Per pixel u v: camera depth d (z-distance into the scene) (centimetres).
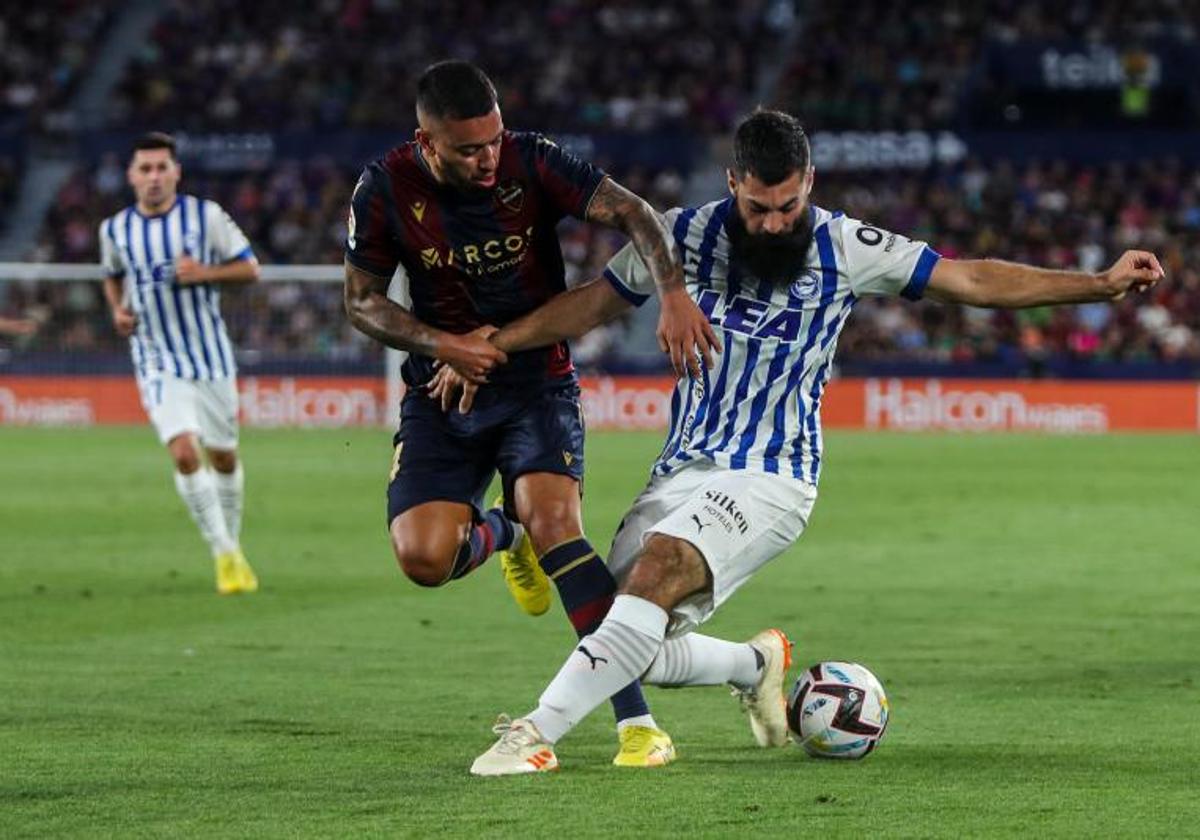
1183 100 11875
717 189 11594
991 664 2672
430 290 2006
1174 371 9419
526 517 1978
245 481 6266
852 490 5888
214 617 3200
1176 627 3056
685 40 12225
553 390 2052
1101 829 1595
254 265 3578
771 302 1869
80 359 9606
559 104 11931
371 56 12250
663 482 1936
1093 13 11981
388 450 7762
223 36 12500
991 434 9112
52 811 1678
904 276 1855
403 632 3022
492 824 1609
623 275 1922
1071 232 11012
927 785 1788
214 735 2095
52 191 11750
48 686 2473
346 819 1633
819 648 2838
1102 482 6191
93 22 12700
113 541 4506
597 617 1925
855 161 11456
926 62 11838
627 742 1908
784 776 1836
